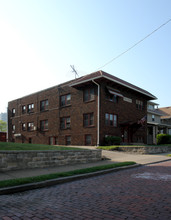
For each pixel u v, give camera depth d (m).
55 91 27.61
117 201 5.14
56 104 27.14
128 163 11.48
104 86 22.69
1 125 60.12
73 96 24.95
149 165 12.09
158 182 7.35
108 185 6.99
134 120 26.83
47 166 10.54
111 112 23.19
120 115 24.50
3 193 5.87
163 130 38.53
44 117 28.80
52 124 27.33
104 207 4.69
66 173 8.15
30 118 31.47
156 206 4.73
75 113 24.39
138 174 9.05
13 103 35.97
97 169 9.40
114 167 10.22
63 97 26.53
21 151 9.57
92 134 22.12
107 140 21.45
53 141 26.94
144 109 29.22
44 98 29.31
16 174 8.26
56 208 4.65
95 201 5.16
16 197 5.60
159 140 28.28
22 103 33.69
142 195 5.68
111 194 5.81
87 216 4.15
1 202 5.12
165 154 18.75
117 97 24.50
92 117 22.55
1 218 4.05
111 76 24.64
